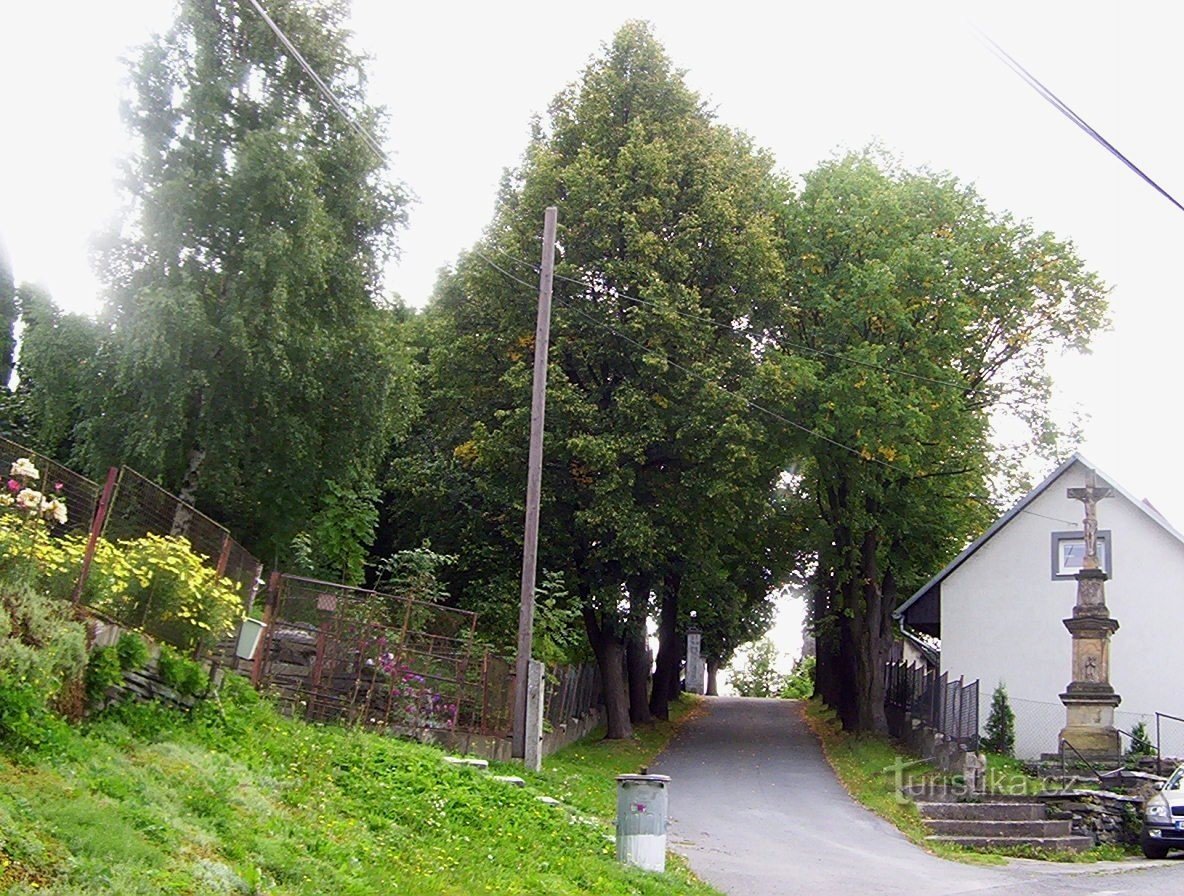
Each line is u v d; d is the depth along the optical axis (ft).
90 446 87.15
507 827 48.39
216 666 53.88
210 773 39.55
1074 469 128.77
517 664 75.51
